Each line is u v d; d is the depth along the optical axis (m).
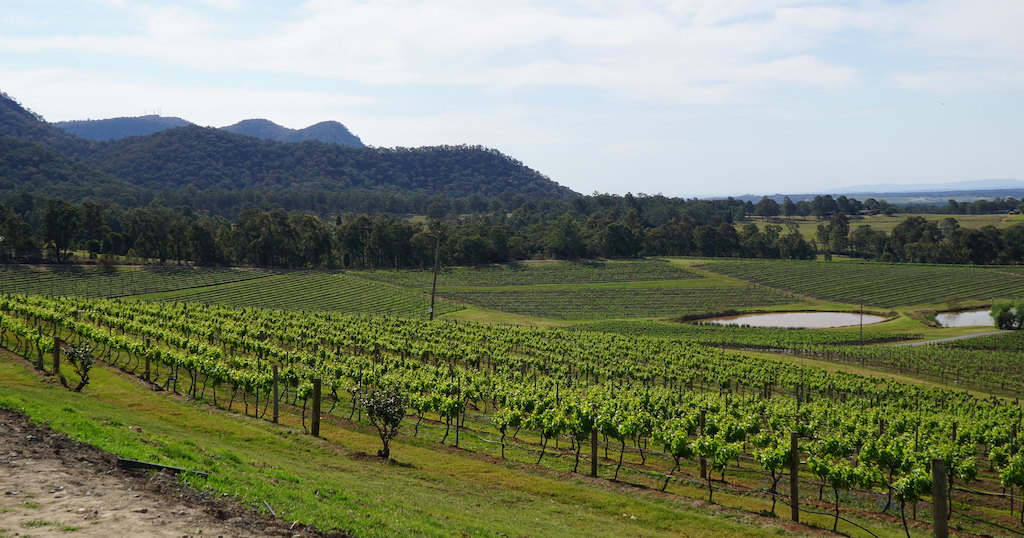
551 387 42.47
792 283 162.25
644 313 129.12
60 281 119.69
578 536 16.86
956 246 189.75
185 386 35.19
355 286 139.38
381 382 37.00
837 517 19.98
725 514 20.58
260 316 74.44
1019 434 32.44
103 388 30.20
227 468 16.42
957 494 26.67
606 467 26.75
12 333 43.25
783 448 21.78
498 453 27.66
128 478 13.84
